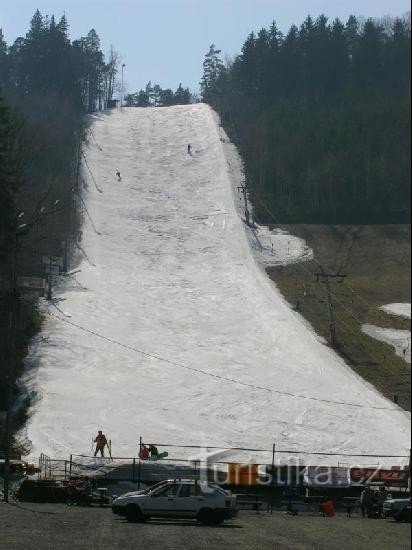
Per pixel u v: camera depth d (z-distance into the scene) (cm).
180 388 6109
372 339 7250
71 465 4241
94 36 18700
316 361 6769
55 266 8050
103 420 5397
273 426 5444
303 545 2123
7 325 6612
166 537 2295
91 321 7488
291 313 8050
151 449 4591
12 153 7412
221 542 2175
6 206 5800
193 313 8062
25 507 3425
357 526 2925
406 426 5459
